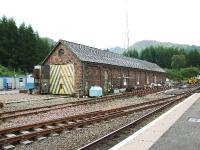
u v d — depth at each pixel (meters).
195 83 73.19
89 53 39.81
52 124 14.03
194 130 11.89
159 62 144.00
